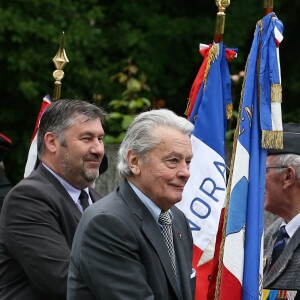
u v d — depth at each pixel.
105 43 24.34
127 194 7.91
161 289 7.76
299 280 9.13
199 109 10.53
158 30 24.98
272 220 12.77
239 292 8.97
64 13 23.88
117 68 24.41
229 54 10.65
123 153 7.95
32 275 9.02
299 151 9.44
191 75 25.27
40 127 9.68
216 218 10.19
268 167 9.53
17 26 22.77
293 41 25.67
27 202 9.18
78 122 9.47
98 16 24.17
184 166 7.82
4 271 9.25
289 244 9.31
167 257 7.86
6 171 23.78
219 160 10.36
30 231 9.09
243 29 24.17
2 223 9.29
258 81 9.48
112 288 7.60
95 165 9.54
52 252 9.00
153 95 24.38
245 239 9.07
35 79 23.52
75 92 23.70
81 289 7.80
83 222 7.87
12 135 23.84
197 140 10.42
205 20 25.08
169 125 7.84
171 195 7.80
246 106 9.37
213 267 9.54
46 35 23.02
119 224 7.70
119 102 16.75
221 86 10.59
